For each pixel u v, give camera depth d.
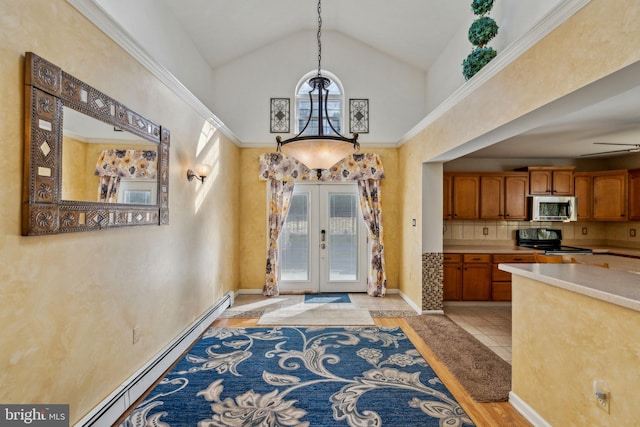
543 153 4.84
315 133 5.21
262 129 5.14
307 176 5.07
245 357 2.93
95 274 1.84
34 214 1.41
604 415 1.54
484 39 2.74
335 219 5.31
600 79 1.54
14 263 1.35
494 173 4.94
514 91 2.18
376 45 5.07
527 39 2.01
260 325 3.79
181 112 2.97
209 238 3.72
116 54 2.00
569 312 1.76
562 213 4.91
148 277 2.41
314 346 3.18
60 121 1.56
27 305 1.41
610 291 1.52
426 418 2.07
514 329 2.22
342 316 4.12
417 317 4.09
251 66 5.13
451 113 3.19
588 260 3.20
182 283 3.01
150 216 2.39
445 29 4.03
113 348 2.00
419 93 5.21
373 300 4.86
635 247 4.81
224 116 5.10
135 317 2.24
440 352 3.05
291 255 5.30
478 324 3.85
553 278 1.83
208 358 2.89
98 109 1.81
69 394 1.65
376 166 5.08
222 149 4.19
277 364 2.79
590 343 1.62
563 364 1.79
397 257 5.23
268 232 5.10
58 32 1.56
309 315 4.16
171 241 2.78
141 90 2.30
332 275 5.32
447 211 4.95
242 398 2.28
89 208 1.76
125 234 2.12
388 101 5.20
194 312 3.32
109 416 1.93
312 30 5.15
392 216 5.21
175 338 2.86
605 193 4.86
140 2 2.88
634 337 1.41
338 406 2.19
